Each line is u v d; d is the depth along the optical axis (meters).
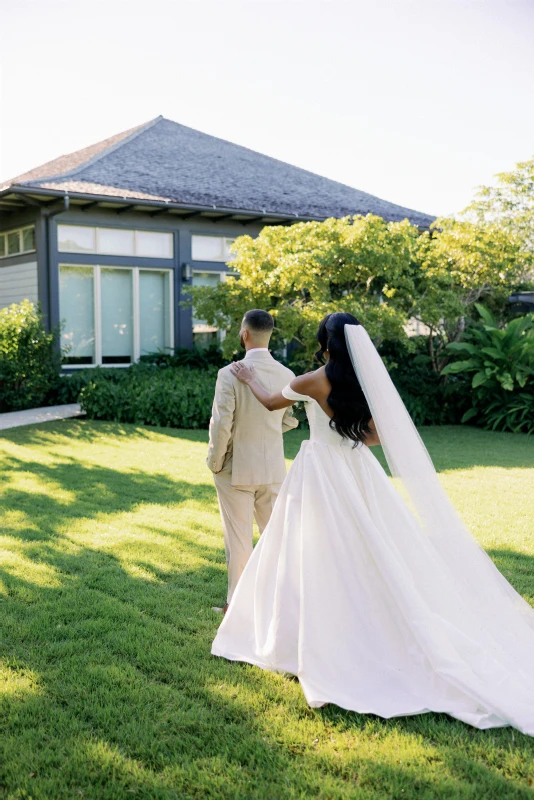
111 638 3.29
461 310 11.88
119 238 13.76
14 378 12.02
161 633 3.37
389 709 2.64
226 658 3.12
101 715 2.61
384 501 3.01
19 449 8.77
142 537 5.04
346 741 2.45
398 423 3.04
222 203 14.05
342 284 11.56
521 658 2.91
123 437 9.78
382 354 13.57
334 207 16.41
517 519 5.69
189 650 3.19
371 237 10.49
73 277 13.53
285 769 2.29
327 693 2.71
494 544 4.96
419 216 18.00
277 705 2.71
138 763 2.33
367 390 2.97
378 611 2.86
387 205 18.45
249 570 3.23
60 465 7.79
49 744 2.42
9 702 2.69
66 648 3.16
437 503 3.07
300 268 10.35
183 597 3.88
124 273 14.09
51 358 12.69
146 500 6.25
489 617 3.00
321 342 3.10
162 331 14.66
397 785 2.19
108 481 7.00
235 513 3.67
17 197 12.09
